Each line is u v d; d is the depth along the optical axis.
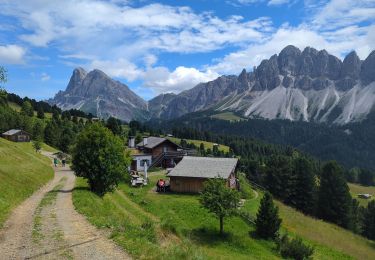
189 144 190.00
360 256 50.97
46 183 55.19
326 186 85.62
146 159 91.12
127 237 20.97
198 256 20.84
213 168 64.56
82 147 44.16
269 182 95.94
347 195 84.25
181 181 63.06
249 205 57.75
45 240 20.31
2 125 149.62
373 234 87.31
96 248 18.97
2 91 30.95
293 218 63.09
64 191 44.62
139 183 66.62
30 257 17.33
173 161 92.62
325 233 60.12
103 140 44.38
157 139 99.69
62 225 24.16
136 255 18.06
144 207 48.97
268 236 43.94
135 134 187.75
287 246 41.00
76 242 20.02
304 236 52.62
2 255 17.50
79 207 30.95
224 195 42.19
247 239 42.19
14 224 24.17
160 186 62.94
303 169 92.00
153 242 21.53
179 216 46.81
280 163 93.75
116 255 17.95
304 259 40.44
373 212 88.44
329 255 46.75
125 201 51.75
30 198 38.06
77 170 44.34
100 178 44.31
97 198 40.03
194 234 40.69
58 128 162.62
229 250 37.88
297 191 91.50
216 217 44.00
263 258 37.41
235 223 46.34
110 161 44.56
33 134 152.25
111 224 24.39
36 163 72.38
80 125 189.25
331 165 86.56
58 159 107.12
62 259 17.16
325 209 85.00
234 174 69.62
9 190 36.09
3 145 73.00
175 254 19.53
